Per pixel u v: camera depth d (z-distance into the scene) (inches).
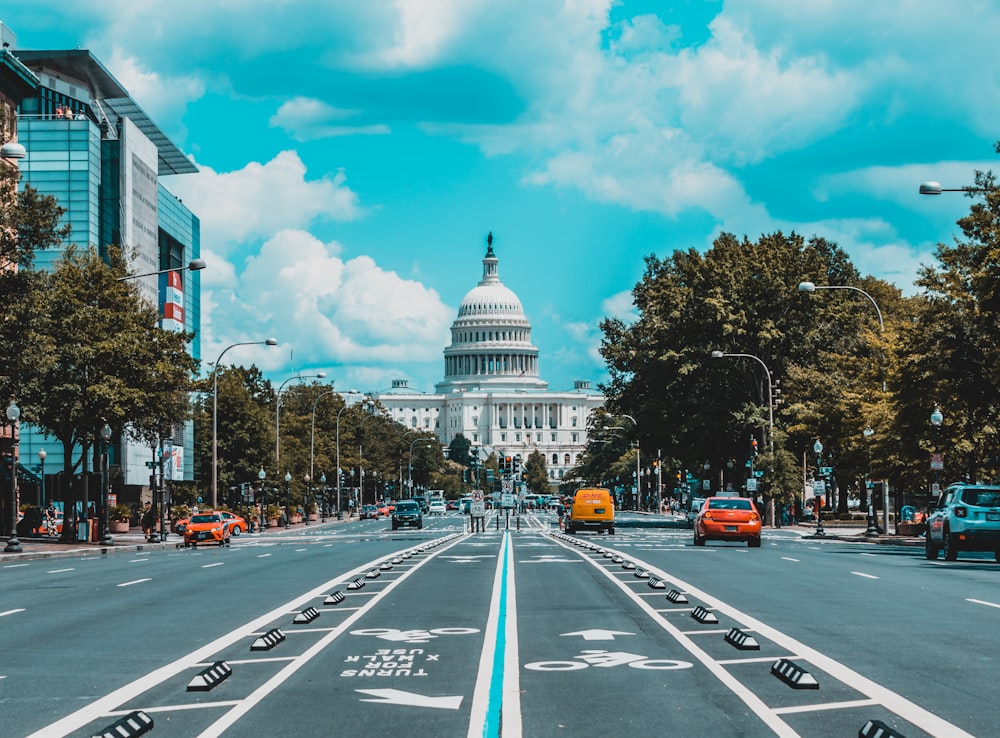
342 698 503.8
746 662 592.4
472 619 802.8
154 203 4945.9
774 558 1581.0
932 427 2365.9
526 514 6555.1
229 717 462.9
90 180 4274.1
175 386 2586.1
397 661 610.9
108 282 2539.4
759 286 3437.5
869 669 566.9
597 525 2859.3
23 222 1891.0
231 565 1524.4
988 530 1546.5
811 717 447.8
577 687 523.5
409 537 2819.9
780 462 3324.3
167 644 697.6
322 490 5310.0
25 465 4092.0
